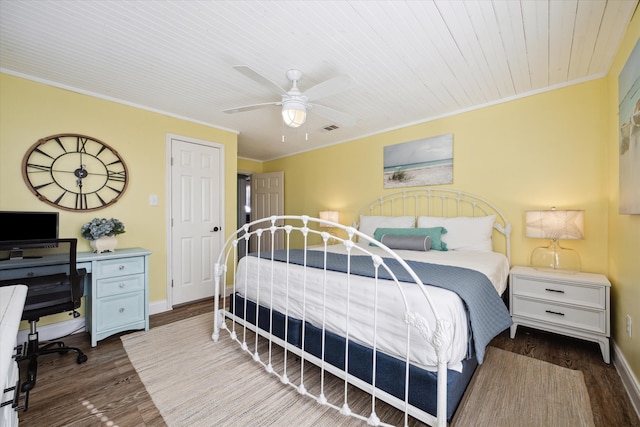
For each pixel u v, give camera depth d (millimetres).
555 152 2492
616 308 1967
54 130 2443
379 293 1391
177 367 1898
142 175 2953
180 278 3240
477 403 1522
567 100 2434
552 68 2211
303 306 1662
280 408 1488
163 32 1781
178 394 1613
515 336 2361
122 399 1574
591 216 2324
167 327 2602
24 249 2094
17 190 2273
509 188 2736
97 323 2229
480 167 2914
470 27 1733
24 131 2307
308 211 4734
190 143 3344
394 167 3604
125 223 2832
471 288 1446
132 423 1399
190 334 2445
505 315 1674
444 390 1078
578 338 2119
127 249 2707
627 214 1673
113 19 1663
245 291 2186
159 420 1417
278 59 2074
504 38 1840
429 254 2506
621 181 1742
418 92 2633
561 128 2463
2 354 557
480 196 2910
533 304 2221
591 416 1425
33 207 2340
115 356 2053
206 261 3479
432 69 2227
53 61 2121
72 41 1873
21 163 2293
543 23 1698
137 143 2922
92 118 2643
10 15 1615
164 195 3117
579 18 1653
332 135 4004
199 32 1782
